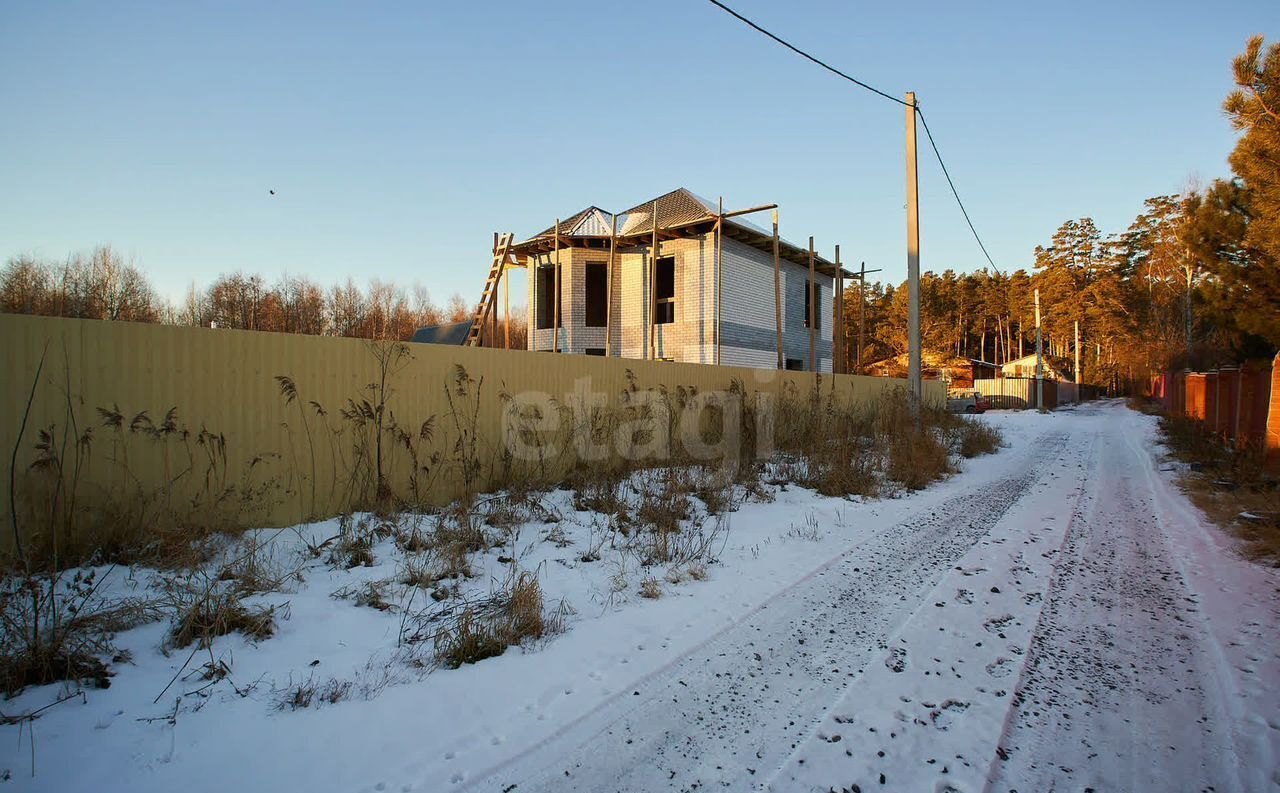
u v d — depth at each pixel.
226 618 3.92
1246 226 9.32
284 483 5.90
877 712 3.22
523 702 3.29
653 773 2.72
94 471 4.78
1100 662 3.79
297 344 6.02
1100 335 54.31
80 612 3.79
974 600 4.85
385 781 2.63
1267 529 6.79
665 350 18.09
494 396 7.86
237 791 2.52
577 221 19.34
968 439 15.36
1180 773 2.72
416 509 6.59
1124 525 7.40
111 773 2.58
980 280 69.19
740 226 17.44
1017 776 2.70
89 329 4.79
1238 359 11.93
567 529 6.67
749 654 3.90
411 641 3.90
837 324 21.16
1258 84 8.29
